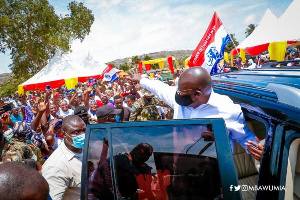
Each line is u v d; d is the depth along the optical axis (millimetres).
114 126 1539
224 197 1270
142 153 1494
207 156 1358
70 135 2162
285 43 9219
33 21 22172
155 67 53188
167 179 1449
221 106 1891
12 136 3031
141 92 6785
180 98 1984
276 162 1302
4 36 22141
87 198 1521
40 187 1070
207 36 4684
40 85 10555
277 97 1444
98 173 1523
